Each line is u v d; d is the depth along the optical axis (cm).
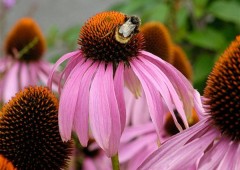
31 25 64
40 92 35
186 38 81
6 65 63
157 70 34
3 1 77
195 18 85
